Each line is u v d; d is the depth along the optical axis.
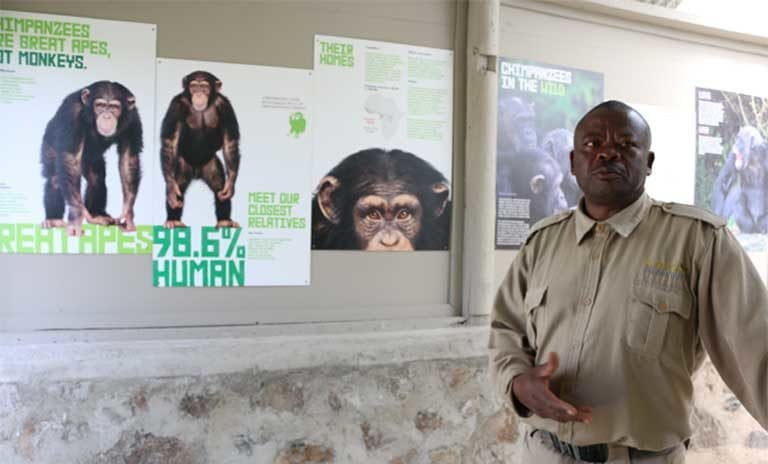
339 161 2.40
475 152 2.55
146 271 2.19
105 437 2.04
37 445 1.99
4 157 2.06
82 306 2.13
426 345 2.39
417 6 2.50
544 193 2.75
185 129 2.22
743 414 2.91
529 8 2.70
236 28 2.26
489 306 2.58
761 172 3.22
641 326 1.37
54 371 2.00
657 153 2.98
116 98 2.15
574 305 1.49
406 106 2.49
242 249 2.28
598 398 1.40
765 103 3.23
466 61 2.57
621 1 2.78
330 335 2.31
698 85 3.08
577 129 1.57
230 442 2.14
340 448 2.26
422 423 2.38
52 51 2.09
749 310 1.30
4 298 2.07
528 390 1.41
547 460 1.52
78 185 2.12
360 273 2.44
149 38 2.17
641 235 1.47
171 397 2.09
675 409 1.37
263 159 2.30
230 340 2.19
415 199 2.51
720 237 1.38
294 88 2.33
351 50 2.41
